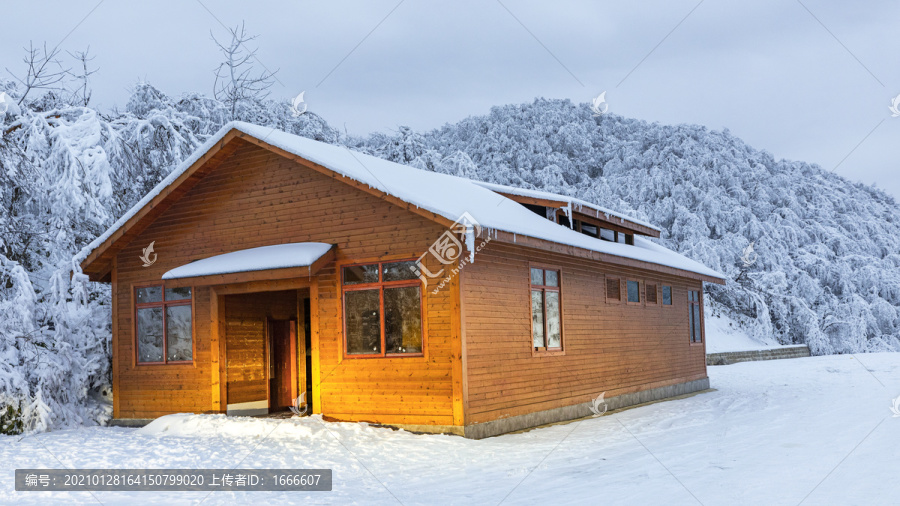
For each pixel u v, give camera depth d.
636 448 11.89
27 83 21.72
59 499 8.84
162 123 23.94
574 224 19.34
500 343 14.13
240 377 16.12
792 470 9.34
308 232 14.83
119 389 16.97
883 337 49.81
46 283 19.23
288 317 17.67
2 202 18.55
